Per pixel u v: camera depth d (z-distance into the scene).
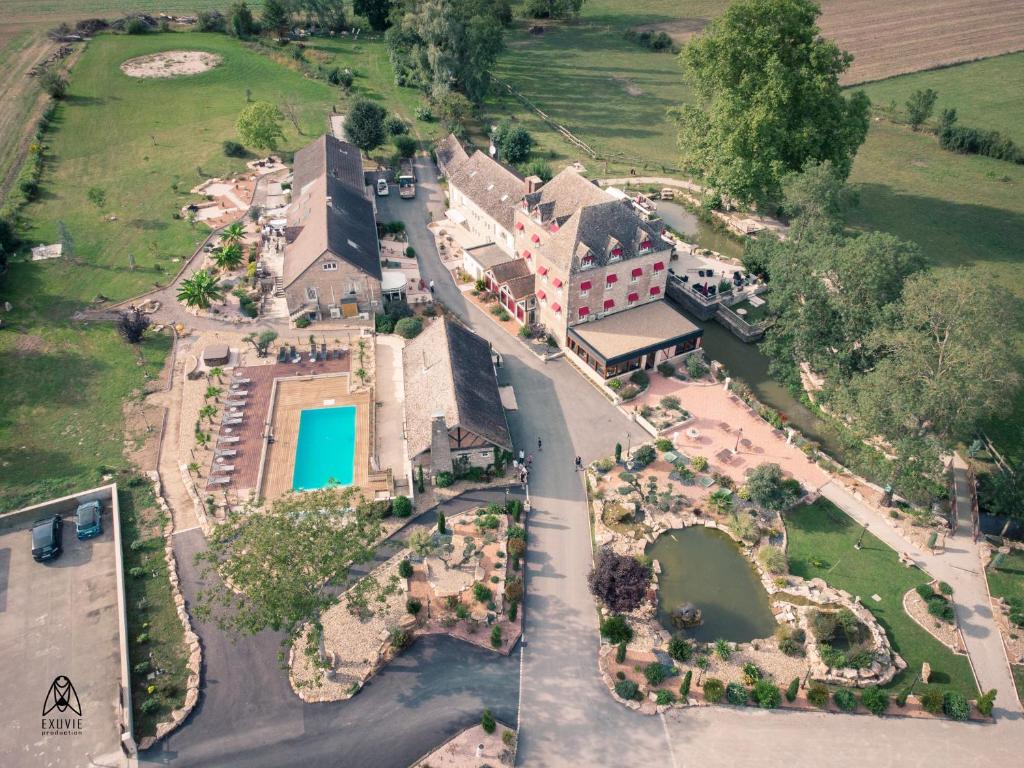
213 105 153.38
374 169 132.75
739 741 51.28
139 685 53.81
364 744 50.50
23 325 90.00
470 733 51.19
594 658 56.56
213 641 56.84
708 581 62.94
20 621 58.16
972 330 62.56
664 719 52.59
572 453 75.38
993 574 62.69
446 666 55.78
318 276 89.69
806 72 101.81
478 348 82.81
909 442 62.53
